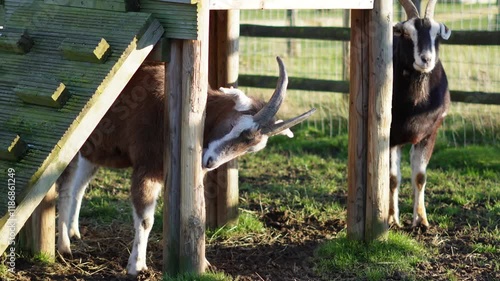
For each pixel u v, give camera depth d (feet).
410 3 28.50
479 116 41.98
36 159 18.57
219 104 23.11
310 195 31.96
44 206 23.27
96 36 19.83
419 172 28.37
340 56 57.67
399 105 27.94
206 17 19.71
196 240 20.76
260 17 64.69
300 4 21.71
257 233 26.96
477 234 27.22
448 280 22.65
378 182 24.64
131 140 22.88
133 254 22.67
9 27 21.21
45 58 20.20
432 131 28.68
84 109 18.81
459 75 47.44
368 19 24.14
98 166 25.77
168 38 19.98
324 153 39.19
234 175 27.02
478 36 36.76
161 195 30.32
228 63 26.25
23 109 19.57
